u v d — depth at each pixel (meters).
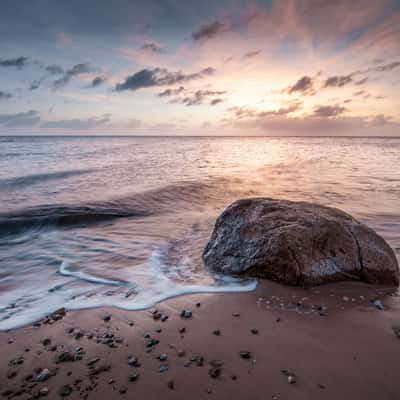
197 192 11.89
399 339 2.68
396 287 3.79
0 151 33.53
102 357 2.51
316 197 10.41
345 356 2.45
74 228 7.75
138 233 7.02
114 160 25.14
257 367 2.34
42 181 14.14
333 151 43.69
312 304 3.37
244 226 4.64
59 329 2.99
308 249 3.91
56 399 2.06
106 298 3.73
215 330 2.89
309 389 2.09
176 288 3.93
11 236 7.18
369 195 10.59
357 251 3.97
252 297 3.59
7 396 2.09
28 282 4.41
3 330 3.01
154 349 2.61
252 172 17.94
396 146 62.56
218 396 2.05
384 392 2.05
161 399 2.04
